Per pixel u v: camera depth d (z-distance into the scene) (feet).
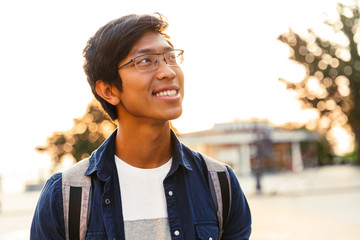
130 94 5.00
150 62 5.02
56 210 5.06
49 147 93.50
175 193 5.27
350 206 42.09
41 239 5.14
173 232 5.07
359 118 121.80
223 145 114.93
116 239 4.92
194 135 110.11
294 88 125.08
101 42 5.07
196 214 5.25
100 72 5.12
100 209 5.05
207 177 5.56
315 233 28.43
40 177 92.07
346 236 27.04
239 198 5.71
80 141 91.20
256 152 63.67
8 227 38.01
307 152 124.06
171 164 5.45
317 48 123.03
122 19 5.21
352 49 120.47
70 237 5.00
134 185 5.28
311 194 55.77
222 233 5.76
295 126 156.87
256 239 27.09
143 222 5.12
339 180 75.72
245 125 110.52
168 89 5.00
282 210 41.24
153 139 5.25
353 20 120.47
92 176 5.23
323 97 124.06
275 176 95.81
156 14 5.24
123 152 5.37
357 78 120.57
